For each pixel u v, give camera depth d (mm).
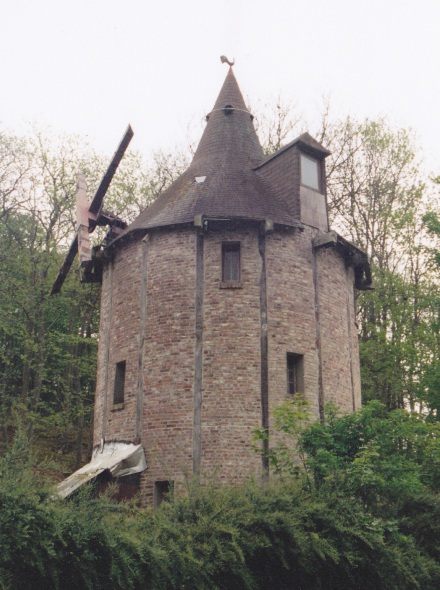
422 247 29906
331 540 11055
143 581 9109
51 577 8453
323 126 33312
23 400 27859
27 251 29938
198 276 19625
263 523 10625
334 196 32500
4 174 31391
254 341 19016
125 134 21906
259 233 20016
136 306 20281
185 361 19000
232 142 23516
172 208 20828
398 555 11617
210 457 18078
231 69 25531
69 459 29891
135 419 19156
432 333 28844
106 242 22422
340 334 20859
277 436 18234
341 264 21828
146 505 18172
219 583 9977
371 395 29109
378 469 12922
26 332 28375
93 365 30453
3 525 8328
